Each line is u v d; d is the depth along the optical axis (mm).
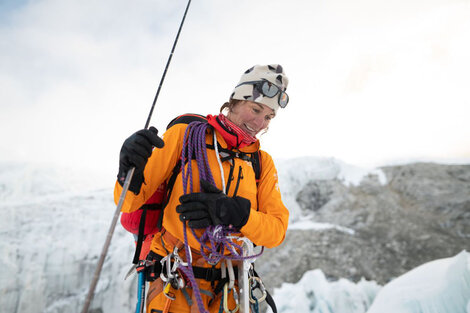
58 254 8648
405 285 7352
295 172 11688
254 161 1548
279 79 1484
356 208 10242
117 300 8352
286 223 1491
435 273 7359
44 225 9273
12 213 9289
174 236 1405
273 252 9086
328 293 7812
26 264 8359
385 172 11477
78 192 10914
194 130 1444
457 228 9047
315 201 10930
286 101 1535
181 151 1470
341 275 8195
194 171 1415
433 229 9156
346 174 11703
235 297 1363
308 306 7691
